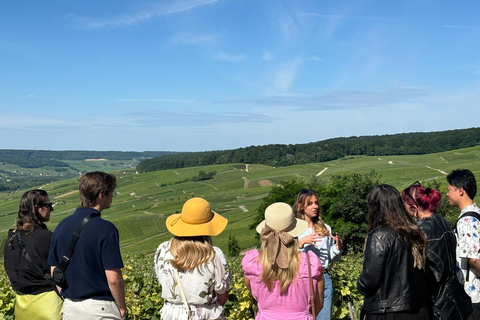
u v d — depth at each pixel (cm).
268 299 322
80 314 358
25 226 420
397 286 335
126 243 9469
